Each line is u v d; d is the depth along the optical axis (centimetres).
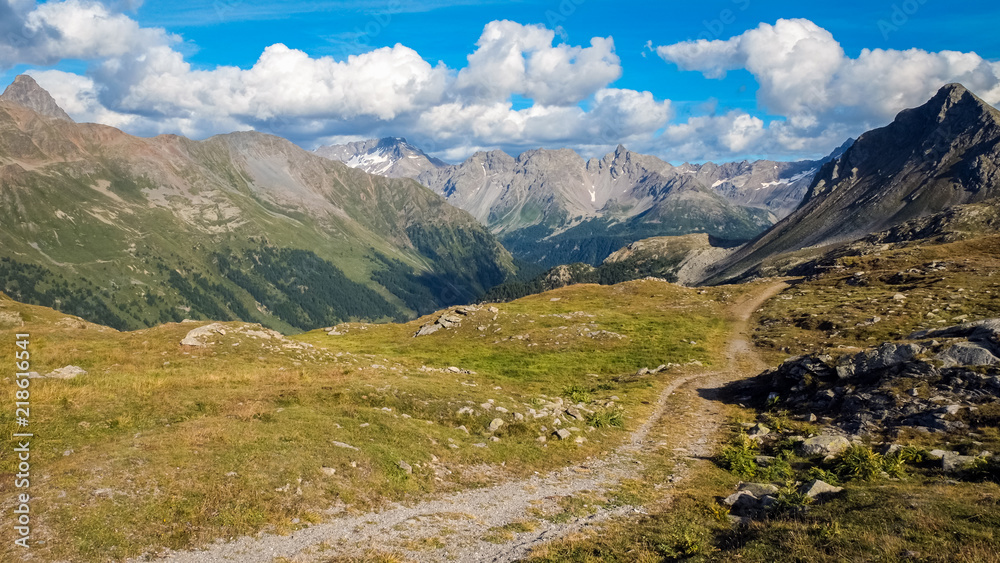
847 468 2581
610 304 11012
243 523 1816
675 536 1875
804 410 3953
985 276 8856
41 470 1909
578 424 3712
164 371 3788
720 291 12212
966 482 2166
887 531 1508
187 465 2114
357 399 3447
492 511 2228
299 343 5506
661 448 3391
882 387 3547
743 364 6375
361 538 1850
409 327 9744
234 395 3203
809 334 7256
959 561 1251
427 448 2816
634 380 5631
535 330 8388
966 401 3103
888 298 8269
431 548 1814
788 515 1848
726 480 2728
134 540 1625
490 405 3628
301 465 2267
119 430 2439
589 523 2106
